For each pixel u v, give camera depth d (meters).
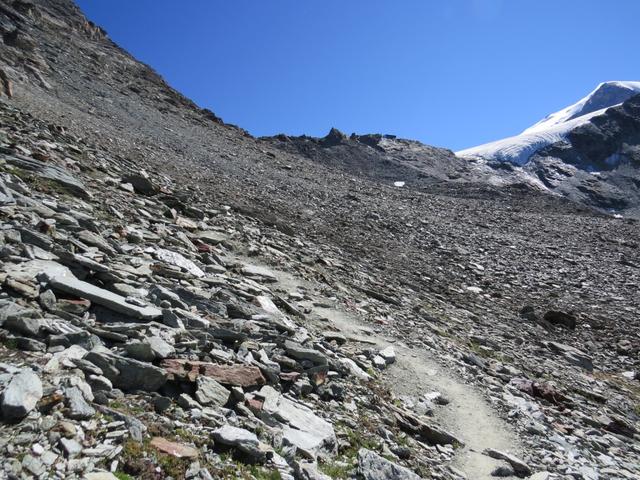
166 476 5.70
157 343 8.34
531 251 47.66
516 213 75.12
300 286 18.03
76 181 17.27
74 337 7.57
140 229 16.16
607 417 15.16
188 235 18.47
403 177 165.62
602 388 19.16
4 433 5.27
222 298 12.73
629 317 31.98
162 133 59.88
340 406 10.14
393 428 10.27
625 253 53.28
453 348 17.16
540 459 10.82
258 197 38.25
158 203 20.88
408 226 46.81
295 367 10.52
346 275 22.77
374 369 13.10
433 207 67.56
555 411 14.34
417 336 17.06
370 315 17.64
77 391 6.29
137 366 7.31
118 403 6.66
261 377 9.09
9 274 8.56
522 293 33.91
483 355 18.42
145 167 30.23
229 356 9.30
